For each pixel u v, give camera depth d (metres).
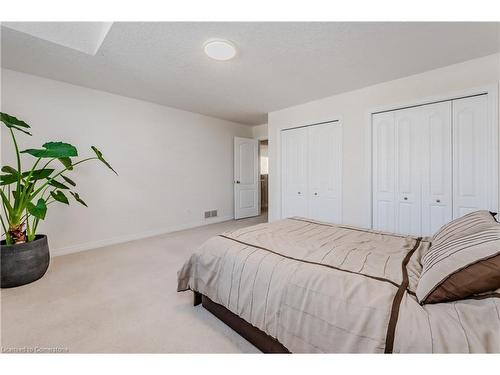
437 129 2.45
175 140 4.07
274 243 1.61
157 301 1.84
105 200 3.27
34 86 2.67
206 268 1.64
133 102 3.51
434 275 0.93
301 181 3.69
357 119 3.00
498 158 2.10
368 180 2.90
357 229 2.02
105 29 1.87
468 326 0.75
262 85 2.88
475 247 0.92
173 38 1.89
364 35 1.83
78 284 2.11
